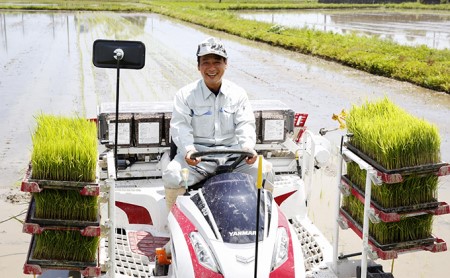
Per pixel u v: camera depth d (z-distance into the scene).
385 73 16.92
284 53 22.48
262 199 3.64
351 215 3.94
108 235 3.52
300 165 5.17
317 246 4.30
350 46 22.64
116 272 3.87
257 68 17.75
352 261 4.00
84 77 14.56
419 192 3.54
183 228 3.54
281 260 3.35
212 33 30.44
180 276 3.33
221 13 45.41
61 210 3.36
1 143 8.57
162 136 4.84
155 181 4.90
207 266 3.25
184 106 4.21
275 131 5.01
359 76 16.75
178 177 4.07
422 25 41.00
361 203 3.81
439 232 5.69
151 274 3.93
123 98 12.13
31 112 10.59
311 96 13.05
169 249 3.90
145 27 32.47
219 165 4.04
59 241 3.40
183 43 24.22
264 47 24.61
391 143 3.44
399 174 3.40
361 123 3.83
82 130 3.71
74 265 3.42
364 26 39.69
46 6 48.19
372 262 3.95
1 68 15.80
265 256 3.27
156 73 15.54
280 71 17.22
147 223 4.58
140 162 4.94
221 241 3.32
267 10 60.72
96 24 32.94
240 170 4.21
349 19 47.50
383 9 64.81
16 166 7.54
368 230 3.65
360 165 3.60
